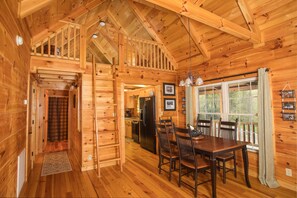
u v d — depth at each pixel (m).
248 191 2.83
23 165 2.99
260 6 3.05
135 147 5.90
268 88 3.13
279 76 3.07
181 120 5.34
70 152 5.34
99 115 4.11
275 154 3.09
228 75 3.98
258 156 3.33
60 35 4.43
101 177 3.43
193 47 4.71
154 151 5.14
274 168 3.08
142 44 5.31
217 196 2.68
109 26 4.87
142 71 4.84
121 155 3.96
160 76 5.18
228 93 4.07
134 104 7.67
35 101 4.78
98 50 6.90
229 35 3.83
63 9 3.31
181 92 5.37
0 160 1.68
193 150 2.71
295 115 2.87
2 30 1.66
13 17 2.02
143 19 4.83
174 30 4.66
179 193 2.79
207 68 4.51
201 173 3.55
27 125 3.21
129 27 5.42
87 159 3.87
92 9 4.24
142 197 2.68
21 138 2.77
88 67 4.03
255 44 3.44
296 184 2.83
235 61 3.85
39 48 4.29
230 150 2.72
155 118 5.20
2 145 1.74
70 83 5.35
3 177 1.79
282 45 3.04
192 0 3.31
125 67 4.55
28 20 2.75
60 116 7.33
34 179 3.33
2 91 1.71
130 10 4.86
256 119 3.50
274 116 3.12
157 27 4.90
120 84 4.43
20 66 2.52
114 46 5.98
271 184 2.97
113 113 4.28
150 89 6.25
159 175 3.51
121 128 4.34
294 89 2.88
